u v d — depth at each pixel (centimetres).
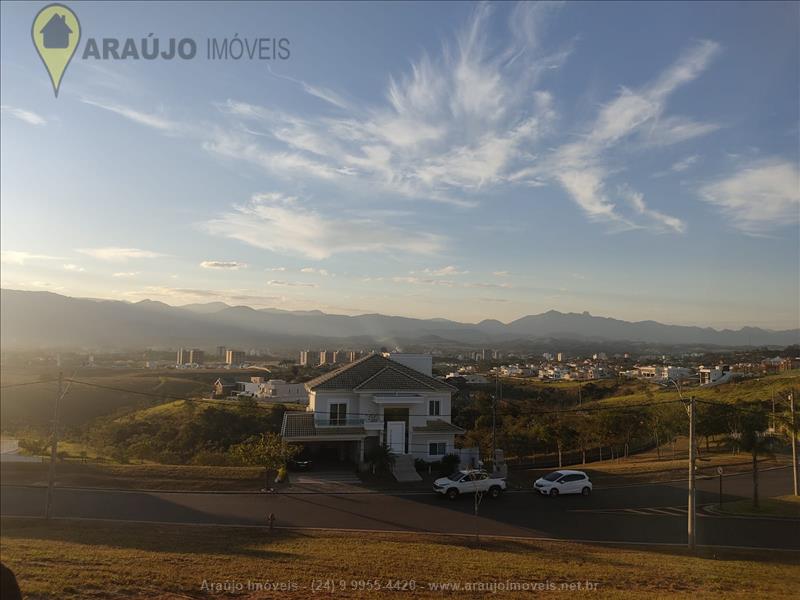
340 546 2150
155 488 3322
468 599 1510
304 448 4322
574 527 2634
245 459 3409
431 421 4222
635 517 2827
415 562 1911
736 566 1989
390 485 3503
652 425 4950
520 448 5291
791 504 3038
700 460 4409
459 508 2978
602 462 4947
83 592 1430
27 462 3762
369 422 3975
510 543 2320
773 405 4262
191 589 1515
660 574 1850
